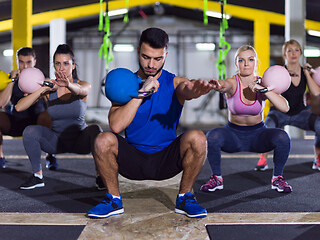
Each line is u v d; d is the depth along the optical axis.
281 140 2.21
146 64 1.63
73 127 2.37
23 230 1.52
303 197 2.11
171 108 1.76
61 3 9.02
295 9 5.78
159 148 1.77
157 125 1.75
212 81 1.59
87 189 2.33
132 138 1.77
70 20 10.48
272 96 2.08
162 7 10.05
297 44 2.94
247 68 2.21
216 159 2.30
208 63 11.58
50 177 2.74
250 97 2.25
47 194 2.20
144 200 2.01
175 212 1.76
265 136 2.27
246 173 2.91
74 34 11.58
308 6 9.27
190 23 11.66
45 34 11.12
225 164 3.38
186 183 1.73
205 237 1.43
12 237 1.44
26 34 6.24
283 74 2.07
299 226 1.57
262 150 2.34
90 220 1.64
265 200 2.04
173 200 2.01
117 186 1.73
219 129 2.32
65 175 2.83
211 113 11.40
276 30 11.03
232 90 2.25
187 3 9.73
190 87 1.60
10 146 4.92
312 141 5.45
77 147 2.45
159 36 1.59
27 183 2.36
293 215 1.73
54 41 9.16
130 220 1.64
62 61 2.26
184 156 1.69
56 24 9.16
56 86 2.26
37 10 9.05
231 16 9.59
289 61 2.95
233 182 2.56
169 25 11.66
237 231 1.50
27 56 2.80
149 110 1.73
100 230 1.51
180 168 1.76
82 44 11.59
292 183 2.52
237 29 11.50
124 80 1.58
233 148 2.36
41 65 11.28
